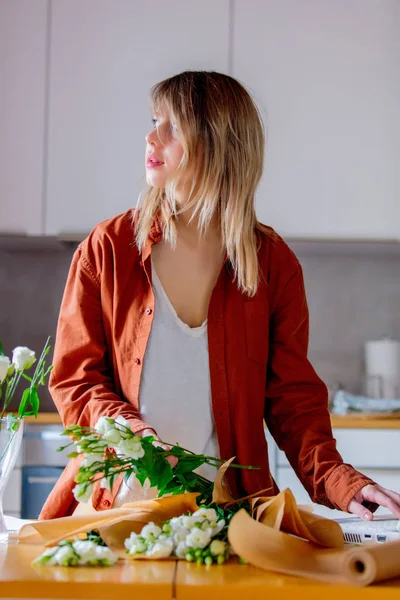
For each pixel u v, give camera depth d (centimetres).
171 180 140
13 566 92
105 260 143
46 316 342
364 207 307
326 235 306
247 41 308
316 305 343
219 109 141
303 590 83
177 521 99
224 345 142
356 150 308
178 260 145
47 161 305
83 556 93
